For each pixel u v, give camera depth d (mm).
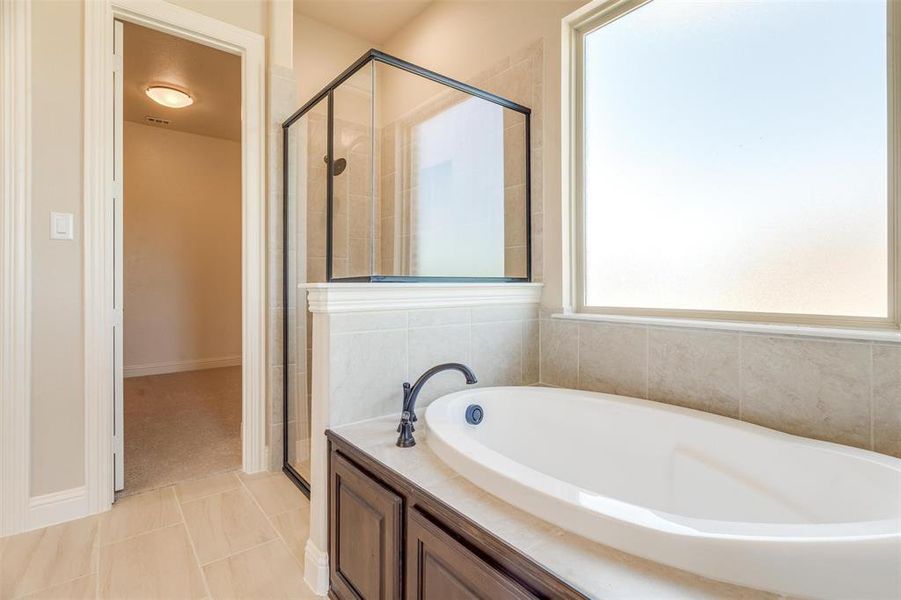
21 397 1733
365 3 2869
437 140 2223
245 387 2328
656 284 1782
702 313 1634
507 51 2299
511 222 2197
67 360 1830
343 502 1344
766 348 1399
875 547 670
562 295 2035
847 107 1299
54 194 1795
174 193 4879
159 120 4520
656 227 1777
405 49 3092
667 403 1650
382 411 1568
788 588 680
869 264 1265
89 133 1862
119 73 1985
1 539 1687
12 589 1424
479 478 1042
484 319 1901
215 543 1701
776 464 1206
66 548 1644
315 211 2207
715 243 1600
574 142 2055
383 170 2158
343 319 1471
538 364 2131
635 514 807
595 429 1598
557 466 1650
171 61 3254
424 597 1021
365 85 2082
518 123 2182
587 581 719
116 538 1717
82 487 1860
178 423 3094
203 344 5105
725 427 1334
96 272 1888
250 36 2312
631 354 1766
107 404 1920
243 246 2334
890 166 1229
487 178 2236
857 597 666
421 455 1236
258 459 2344
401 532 1102
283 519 1876
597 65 1986
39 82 1762
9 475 1715
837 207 1321
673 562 739
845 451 1111
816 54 1355
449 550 941
